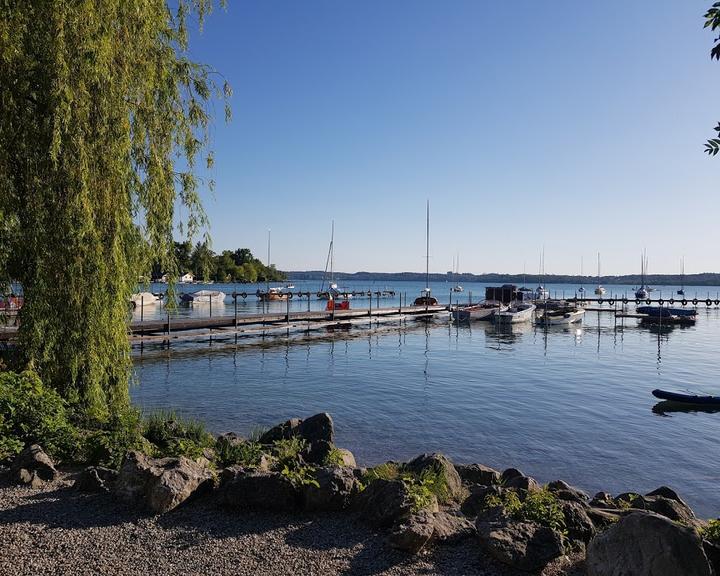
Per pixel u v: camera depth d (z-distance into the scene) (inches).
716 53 159.3
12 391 386.6
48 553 227.1
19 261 440.8
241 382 949.2
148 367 1098.7
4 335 599.8
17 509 273.7
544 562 226.1
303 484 290.4
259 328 1605.6
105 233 436.8
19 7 399.9
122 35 435.8
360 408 754.2
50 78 404.2
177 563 222.7
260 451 408.2
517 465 522.6
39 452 338.6
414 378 1010.1
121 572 212.8
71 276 422.0
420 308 2361.0
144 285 514.0
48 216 421.1
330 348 1453.0
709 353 1423.5
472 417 706.8
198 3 519.8
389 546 241.9
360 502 283.7
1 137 405.7
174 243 512.7
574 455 556.1
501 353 1392.7
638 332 2001.7
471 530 260.1
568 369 1139.9
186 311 2598.4
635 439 618.2
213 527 259.9
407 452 552.1
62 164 414.0
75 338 434.3
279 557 231.8
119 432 387.9
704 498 449.7
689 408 788.6
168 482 280.7
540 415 725.3
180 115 500.7
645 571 197.5
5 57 391.9
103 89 419.5
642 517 207.6
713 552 214.5
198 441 440.5
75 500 288.4
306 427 505.0
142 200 482.0
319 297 3481.8
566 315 2226.9
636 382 997.8
